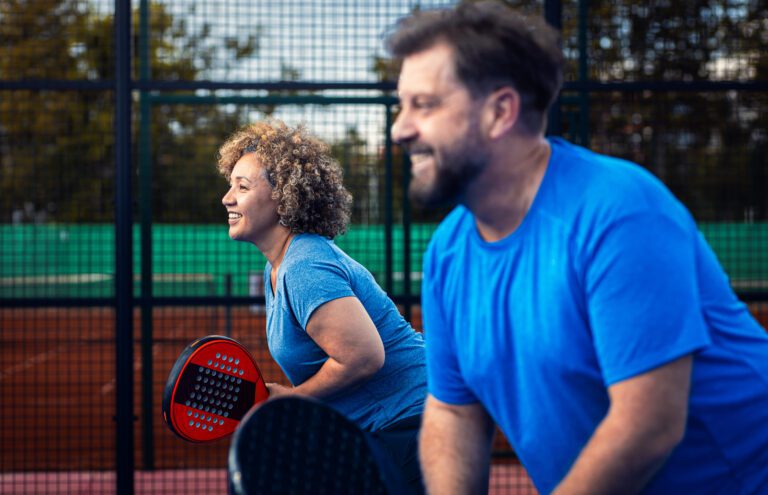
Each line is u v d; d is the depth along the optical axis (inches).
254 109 180.5
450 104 49.3
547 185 51.3
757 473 53.9
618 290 46.8
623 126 178.9
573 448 54.3
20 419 289.0
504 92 49.3
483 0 51.0
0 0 189.0
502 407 57.2
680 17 165.5
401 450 88.8
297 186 90.6
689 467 54.5
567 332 50.3
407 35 50.5
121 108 121.3
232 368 90.4
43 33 191.8
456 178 50.4
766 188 182.2
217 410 89.9
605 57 166.1
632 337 46.6
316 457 50.9
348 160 173.8
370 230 180.2
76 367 427.8
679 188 181.3
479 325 55.8
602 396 52.4
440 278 59.9
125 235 120.7
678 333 46.5
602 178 49.4
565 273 49.4
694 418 53.1
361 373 85.4
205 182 199.3
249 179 91.7
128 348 120.9
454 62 48.9
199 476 187.0
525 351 52.9
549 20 117.4
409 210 163.3
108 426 269.3
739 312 54.3
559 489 48.8
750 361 52.9
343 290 86.0
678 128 179.9
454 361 62.1
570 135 173.3
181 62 175.0
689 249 48.4
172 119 196.1
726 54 165.0
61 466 210.8
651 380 46.7
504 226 54.0
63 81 124.6
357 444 52.8
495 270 53.9
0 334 209.0
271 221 93.1
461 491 61.9
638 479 47.8
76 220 201.9
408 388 90.7
